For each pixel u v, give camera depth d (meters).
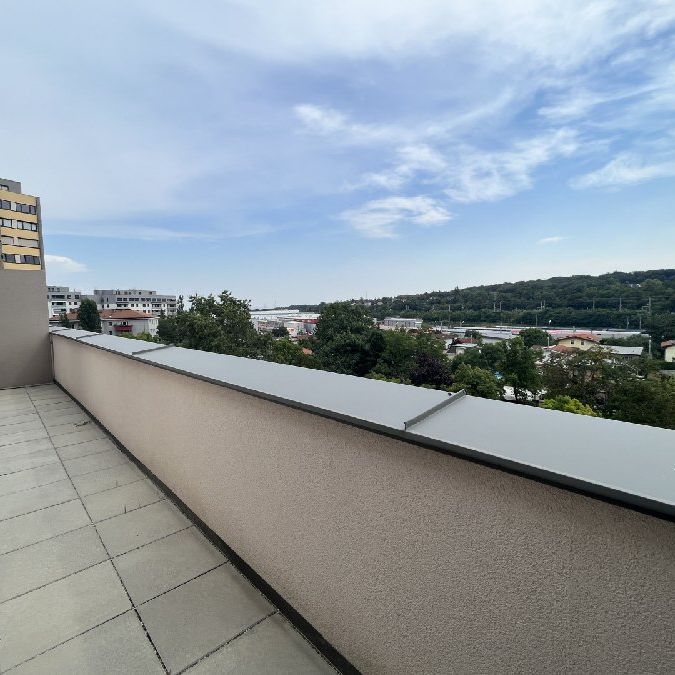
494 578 0.85
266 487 1.58
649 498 0.56
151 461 2.71
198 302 35.22
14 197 53.12
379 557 1.12
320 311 52.28
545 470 0.68
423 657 1.02
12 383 5.97
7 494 2.54
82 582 1.70
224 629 1.45
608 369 25.81
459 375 38.25
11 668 1.27
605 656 0.70
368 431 1.11
